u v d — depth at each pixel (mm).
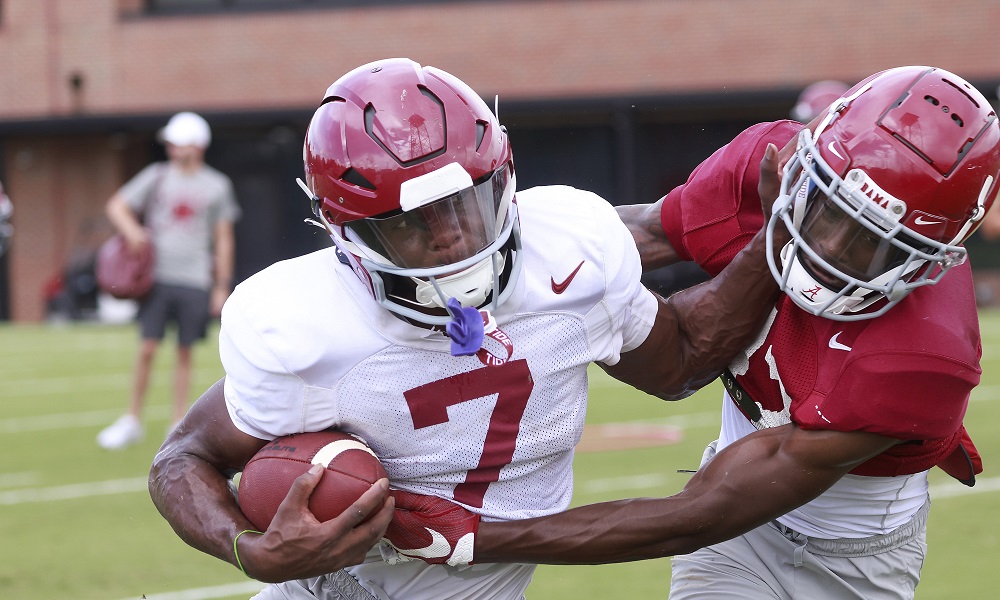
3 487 21656
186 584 15484
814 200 8289
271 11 65375
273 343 7973
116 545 17484
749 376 9383
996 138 8172
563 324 8383
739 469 8586
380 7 64625
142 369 25875
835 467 8562
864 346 8398
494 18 63781
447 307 7730
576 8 63062
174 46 66125
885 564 9734
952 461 9828
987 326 48438
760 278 8891
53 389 36281
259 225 68062
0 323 67375
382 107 7805
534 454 8562
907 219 7980
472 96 8102
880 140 7992
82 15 66500
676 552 8680
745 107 62844
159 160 68750
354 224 7820
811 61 61562
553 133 64438
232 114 65188
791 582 9750
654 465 21859
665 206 10125
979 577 15117
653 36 62656
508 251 8117
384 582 8867
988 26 60125
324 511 7828
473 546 8406
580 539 8453
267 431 8242
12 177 67625
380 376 8078
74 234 67625
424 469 8383
